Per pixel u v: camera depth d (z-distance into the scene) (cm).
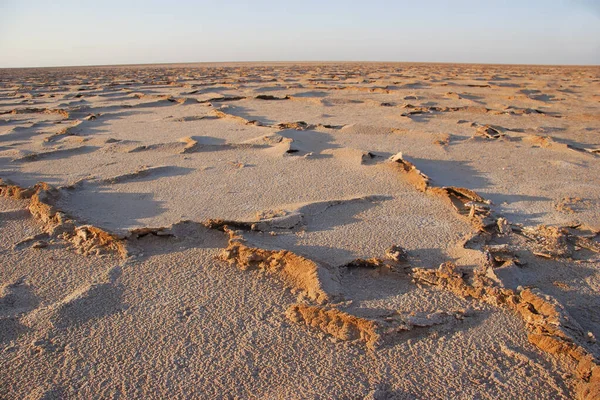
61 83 2331
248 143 774
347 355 266
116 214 477
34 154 736
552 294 332
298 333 285
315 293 319
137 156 729
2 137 895
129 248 387
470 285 330
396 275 352
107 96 1620
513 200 517
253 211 479
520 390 242
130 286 336
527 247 398
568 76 2812
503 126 996
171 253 385
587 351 259
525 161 683
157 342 277
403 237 413
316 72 3375
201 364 259
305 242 405
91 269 363
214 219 430
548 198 520
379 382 246
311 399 233
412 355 266
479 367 257
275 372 253
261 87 1875
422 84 2009
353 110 1243
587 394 232
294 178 594
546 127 984
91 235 408
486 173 622
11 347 274
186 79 2555
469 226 435
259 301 318
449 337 282
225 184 575
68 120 1096
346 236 416
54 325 292
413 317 292
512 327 290
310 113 1190
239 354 267
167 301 318
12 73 4178
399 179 579
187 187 566
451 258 375
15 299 324
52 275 355
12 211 476
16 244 406
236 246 375
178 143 783
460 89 1766
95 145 808
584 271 362
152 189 561
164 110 1267
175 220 454
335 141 827
